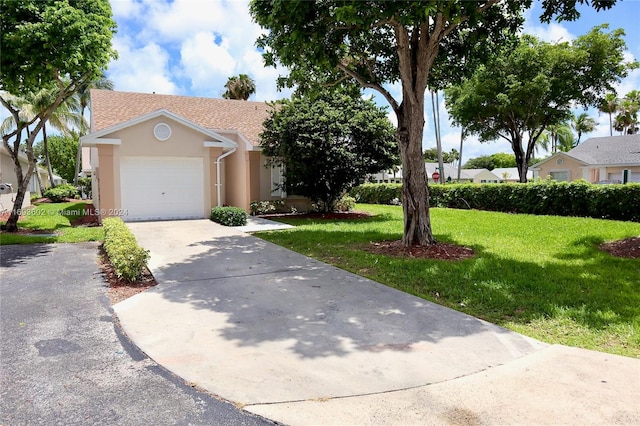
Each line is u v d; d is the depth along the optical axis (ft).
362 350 12.62
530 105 71.00
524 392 10.18
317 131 43.75
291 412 9.31
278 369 11.39
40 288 19.62
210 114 58.39
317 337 13.64
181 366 11.61
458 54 33.09
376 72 34.65
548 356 12.27
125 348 12.87
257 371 11.28
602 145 92.48
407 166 28.32
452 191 63.26
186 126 45.83
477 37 30.04
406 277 20.92
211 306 16.88
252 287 19.65
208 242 31.99
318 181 48.24
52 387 10.47
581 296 17.51
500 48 32.53
